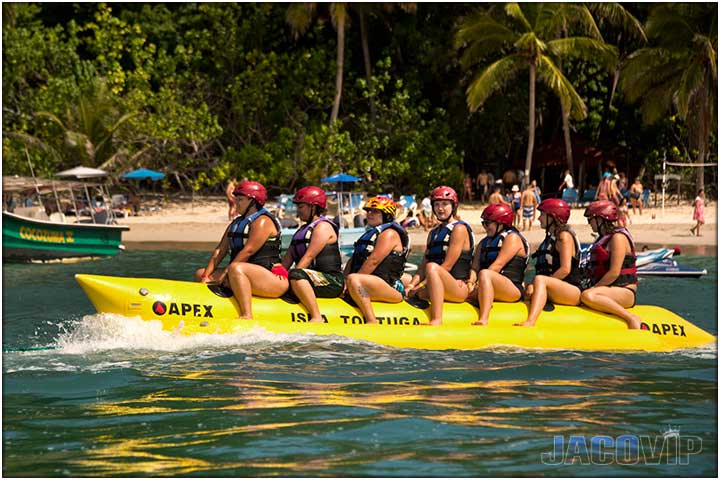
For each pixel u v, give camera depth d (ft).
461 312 43.39
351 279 42.32
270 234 42.04
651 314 45.37
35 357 38.50
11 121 167.02
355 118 175.52
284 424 28.60
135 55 169.89
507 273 44.06
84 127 161.79
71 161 163.22
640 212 149.48
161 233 130.21
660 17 155.12
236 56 173.88
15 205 124.47
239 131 174.50
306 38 182.60
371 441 26.91
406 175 165.99
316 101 170.91
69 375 35.27
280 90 169.89
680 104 153.07
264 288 41.68
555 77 152.25
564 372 36.96
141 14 181.57
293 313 41.93
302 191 43.83
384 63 168.76
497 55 174.50
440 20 180.96
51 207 141.49
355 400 31.65
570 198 156.35
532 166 178.29
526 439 27.35
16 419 29.27
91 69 168.76
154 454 25.68
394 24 177.88
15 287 69.00
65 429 28.12
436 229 44.52
